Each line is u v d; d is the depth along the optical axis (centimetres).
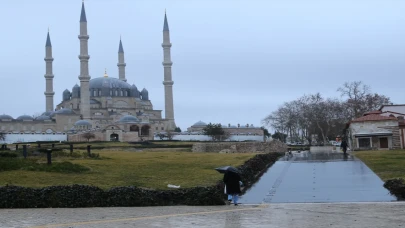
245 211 3100
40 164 5097
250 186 4644
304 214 2891
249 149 12612
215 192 3588
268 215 2870
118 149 13238
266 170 6100
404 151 8375
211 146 12569
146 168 5684
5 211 3161
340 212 2944
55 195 3441
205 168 5794
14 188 3444
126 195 3516
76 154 7219
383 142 11194
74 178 4575
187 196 3597
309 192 4084
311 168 6019
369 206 3191
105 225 2495
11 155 6166
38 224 2534
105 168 5500
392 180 3897
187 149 13175
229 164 6281
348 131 13550
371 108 17450
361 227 2333
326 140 18525
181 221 2648
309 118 18550
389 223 2450
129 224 2534
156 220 2694
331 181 4688
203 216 2866
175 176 4962
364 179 4675
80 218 2786
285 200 3734
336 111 18250
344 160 6988
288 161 7462
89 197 3475
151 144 15900
